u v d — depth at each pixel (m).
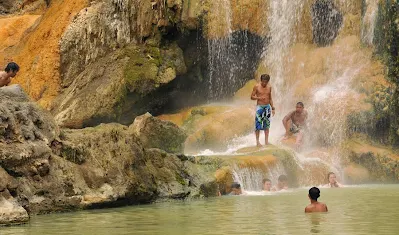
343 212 8.86
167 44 22.27
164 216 8.67
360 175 15.95
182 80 22.08
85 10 24.14
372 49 19.27
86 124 21.36
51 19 25.38
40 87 23.95
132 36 22.81
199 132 18.64
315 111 17.72
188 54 22.16
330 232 6.91
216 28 21.66
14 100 9.67
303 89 19.73
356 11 20.61
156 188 10.88
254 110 19.53
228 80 22.09
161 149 12.49
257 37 22.09
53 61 24.06
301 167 14.88
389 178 16.05
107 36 23.36
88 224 7.92
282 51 21.58
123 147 10.68
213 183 12.11
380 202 10.34
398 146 17.31
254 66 22.11
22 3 30.38
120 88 21.45
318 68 20.22
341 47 20.12
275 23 21.91
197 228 7.38
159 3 22.14
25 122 9.43
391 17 18.41
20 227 7.72
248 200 11.03
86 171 9.95
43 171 9.29
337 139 17.00
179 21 21.64
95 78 22.33
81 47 23.83
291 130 16.83
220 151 18.06
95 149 10.30
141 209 9.68
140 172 10.76
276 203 10.41
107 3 23.58
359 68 19.16
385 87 17.88
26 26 27.47
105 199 9.80
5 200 8.26
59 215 8.95
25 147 9.12
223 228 7.33
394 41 18.25
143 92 21.44
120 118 21.53
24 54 25.36
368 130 17.38
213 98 22.27
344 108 17.42
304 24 21.58
